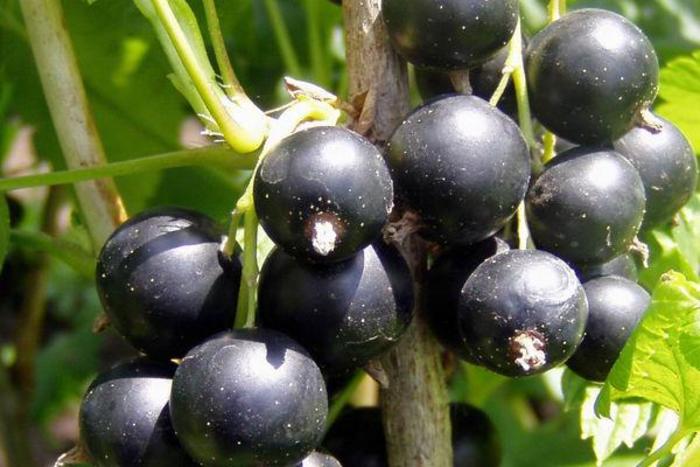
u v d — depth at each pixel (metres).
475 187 0.20
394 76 0.21
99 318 0.21
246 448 0.19
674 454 0.23
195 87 0.21
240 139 0.21
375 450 0.22
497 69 0.22
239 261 0.21
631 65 0.21
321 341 0.20
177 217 0.21
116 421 0.20
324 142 0.20
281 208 0.20
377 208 0.20
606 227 0.21
